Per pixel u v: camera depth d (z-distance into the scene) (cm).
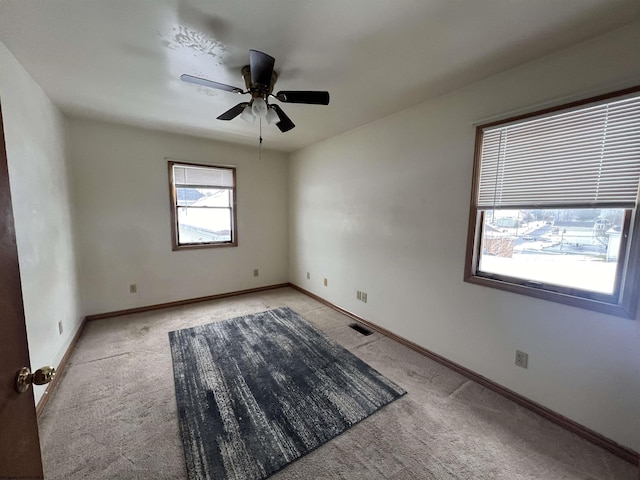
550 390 176
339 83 209
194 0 128
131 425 166
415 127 252
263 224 449
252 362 238
